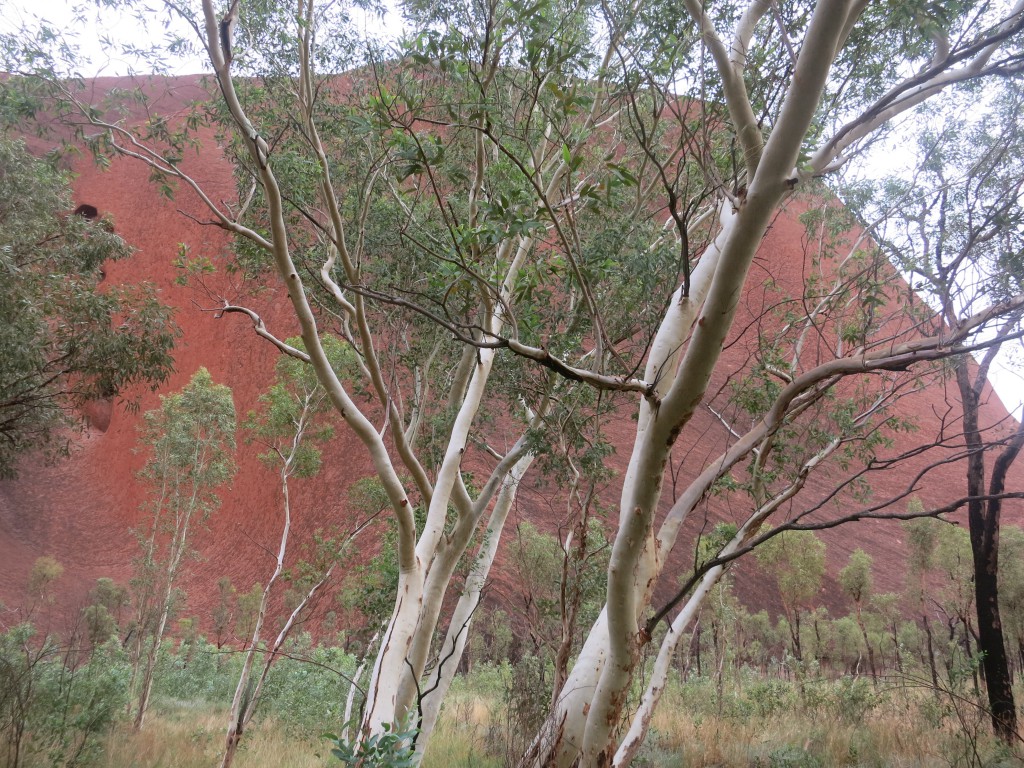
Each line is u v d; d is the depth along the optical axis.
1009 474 41.59
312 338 6.31
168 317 9.92
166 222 48.88
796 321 7.79
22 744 7.83
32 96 6.86
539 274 4.93
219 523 39.22
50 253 10.09
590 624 8.96
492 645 18.41
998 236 5.65
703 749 9.44
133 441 44.59
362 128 4.39
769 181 3.07
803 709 11.82
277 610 28.31
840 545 36.22
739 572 32.06
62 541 41.34
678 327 5.03
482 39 6.23
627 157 8.40
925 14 4.55
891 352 4.41
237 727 9.21
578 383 6.98
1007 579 17.19
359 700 9.82
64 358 9.48
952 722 10.21
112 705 10.20
